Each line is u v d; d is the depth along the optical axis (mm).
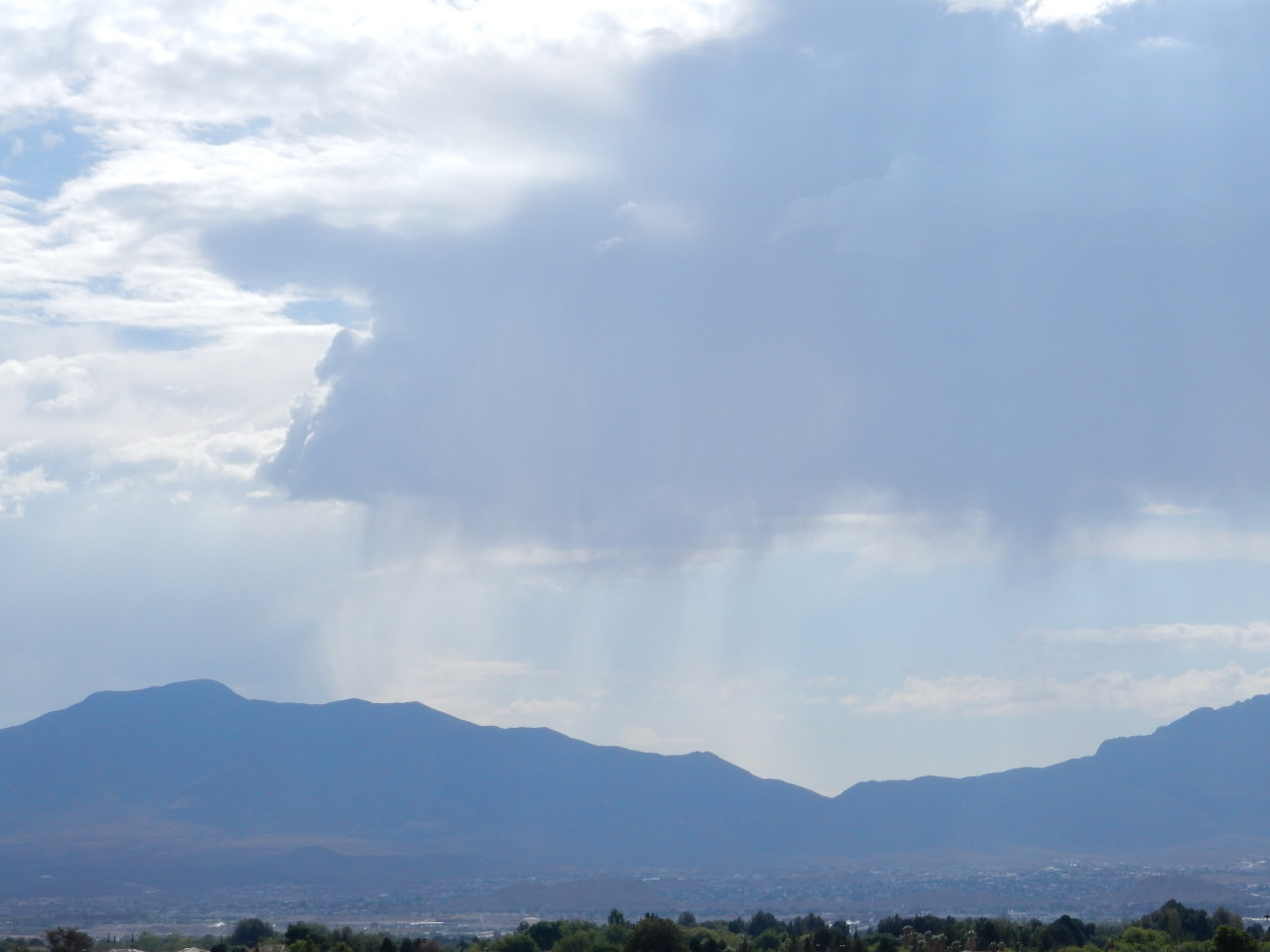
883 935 152625
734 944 155000
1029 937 155250
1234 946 114938
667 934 122188
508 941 152250
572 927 166250
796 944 144125
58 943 113750
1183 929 159625
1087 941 159625
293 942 139000
